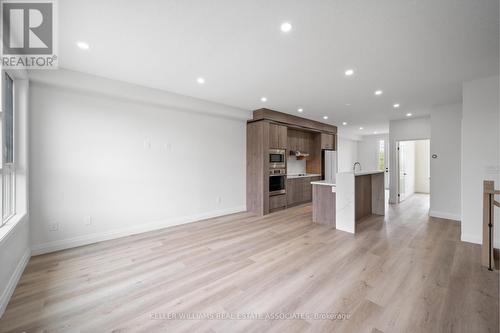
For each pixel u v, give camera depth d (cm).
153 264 269
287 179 606
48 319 175
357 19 193
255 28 209
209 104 461
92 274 245
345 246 325
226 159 527
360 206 489
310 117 621
